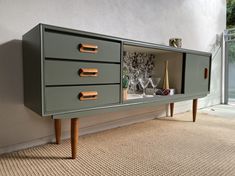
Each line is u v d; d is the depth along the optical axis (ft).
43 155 3.40
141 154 3.46
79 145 3.89
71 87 3.05
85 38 3.17
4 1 3.38
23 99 3.67
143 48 4.58
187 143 4.03
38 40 2.76
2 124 3.47
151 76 5.95
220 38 9.05
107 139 4.26
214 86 8.86
